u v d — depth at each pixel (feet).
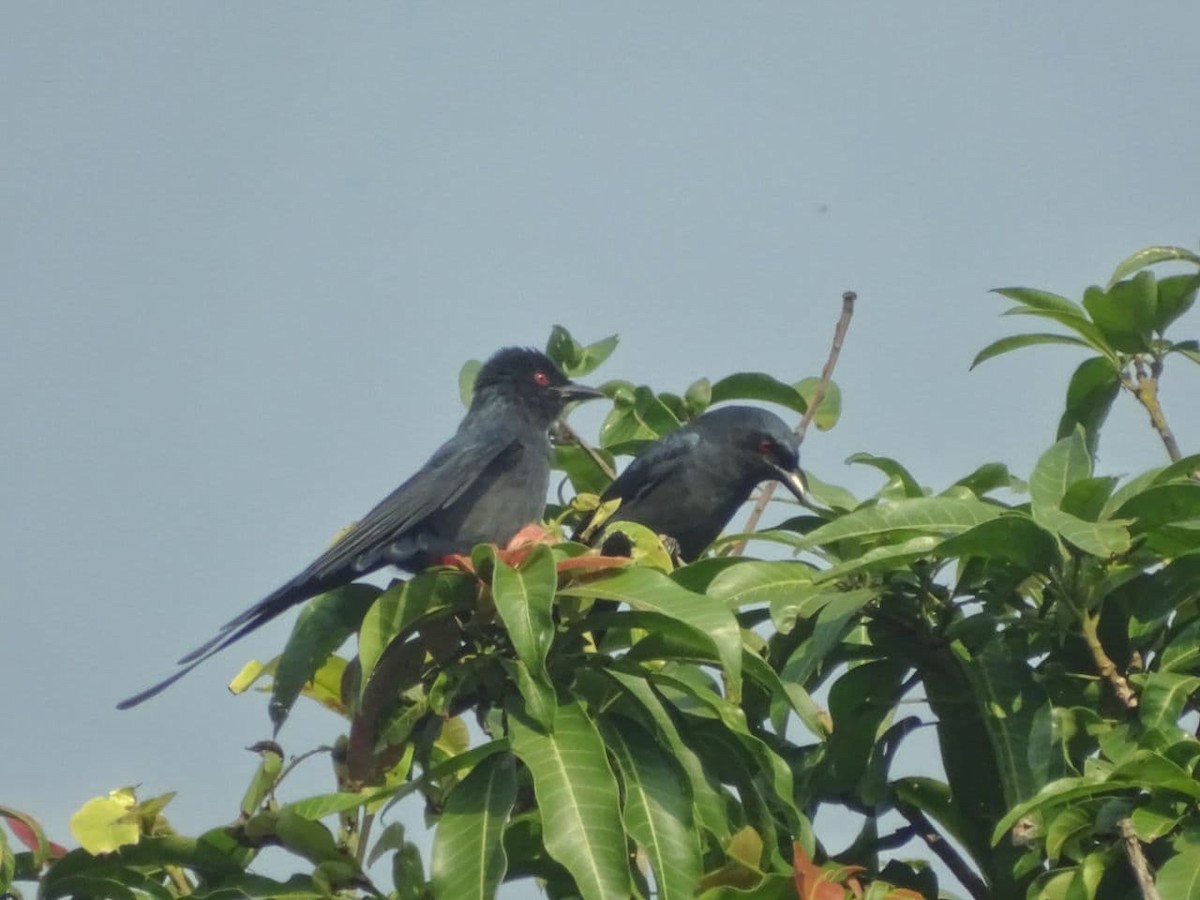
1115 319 41.47
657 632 33.81
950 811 38.34
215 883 34.81
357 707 34.94
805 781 37.86
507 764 32.68
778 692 33.63
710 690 35.58
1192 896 29.12
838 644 37.83
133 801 34.68
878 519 34.19
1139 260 41.01
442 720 35.76
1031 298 41.86
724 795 34.50
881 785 37.73
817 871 30.58
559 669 33.99
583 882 29.96
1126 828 30.99
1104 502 33.58
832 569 34.47
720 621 32.24
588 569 33.71
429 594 34.47
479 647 35.50
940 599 36.55
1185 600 34.50
